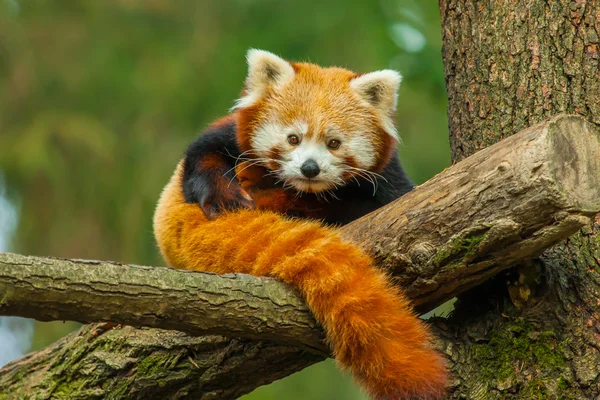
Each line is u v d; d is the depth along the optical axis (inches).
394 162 438.0
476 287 315.0
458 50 376.5
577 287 299.6
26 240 840.3
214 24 893.8
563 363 289.7
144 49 887.7
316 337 293.3
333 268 290.7
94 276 264.7
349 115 411.2
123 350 339.6
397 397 273.1
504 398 291.6
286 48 848.3
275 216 344.8
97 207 840.9
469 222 282.0
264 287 291.1
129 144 860.6
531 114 343.6
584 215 263.9
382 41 811.4
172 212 403.2
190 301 277.0
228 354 316.8
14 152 823.1
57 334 781.3
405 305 287.7
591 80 338.0
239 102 427.5
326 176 397.4
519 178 267.1
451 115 376.8
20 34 880.9
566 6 349.1
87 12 903.1
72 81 873.5
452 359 303.1
